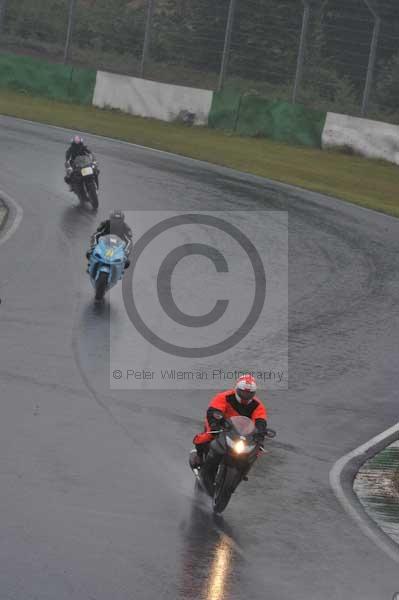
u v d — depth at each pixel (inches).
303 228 3708.2
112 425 1736.0
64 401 1809.8
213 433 1459.2
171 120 6190.9
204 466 1451.8
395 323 2709.2
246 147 5684.1
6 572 1128.8
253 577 1229.1
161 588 1157.1
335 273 3137.3
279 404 2011.6
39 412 1727.4
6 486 1382.9
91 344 2185.0
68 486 1429.6
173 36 7608.3
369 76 6343.5
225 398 1470.2
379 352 2449.6
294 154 5664.4
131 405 1860.2
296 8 7460.6
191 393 1993.1
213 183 4387.3
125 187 4020.7
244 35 7298.2
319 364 2295.8
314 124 5910.4
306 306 2746.1
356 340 2512.3
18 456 1507.1
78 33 7854.3
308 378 2192.4
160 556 1246.9
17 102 6176.2
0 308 2342.5
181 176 4443.9
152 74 7426.2
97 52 7691.9
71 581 1135.6
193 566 1231.5
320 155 5738.2
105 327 2325.3
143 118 6245.1
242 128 6077.8
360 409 2053.4
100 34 7795.3
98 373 2009.1
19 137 4911.4
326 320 2640.3
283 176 4904.0
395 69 7096.5
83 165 3560.5
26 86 6535.4
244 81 7381.9
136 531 1312.7
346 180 5128.0
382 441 1884.8
